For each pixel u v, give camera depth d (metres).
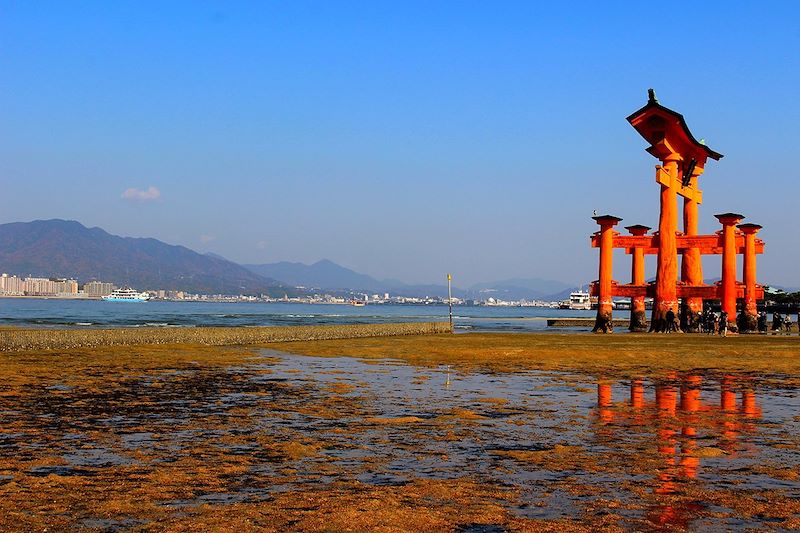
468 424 15.46
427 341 49.78
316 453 12.34
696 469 11.27
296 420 15.88
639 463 11.67
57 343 39.44
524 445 13.17
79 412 16.83
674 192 60.78
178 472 10.86
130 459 11.77
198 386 22.52
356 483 10.27
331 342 49.62
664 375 27.11
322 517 8.58
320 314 168.12
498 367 30.27
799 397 20.80
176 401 18.94
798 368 30.36
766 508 9.09
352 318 132.00
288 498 9.41
